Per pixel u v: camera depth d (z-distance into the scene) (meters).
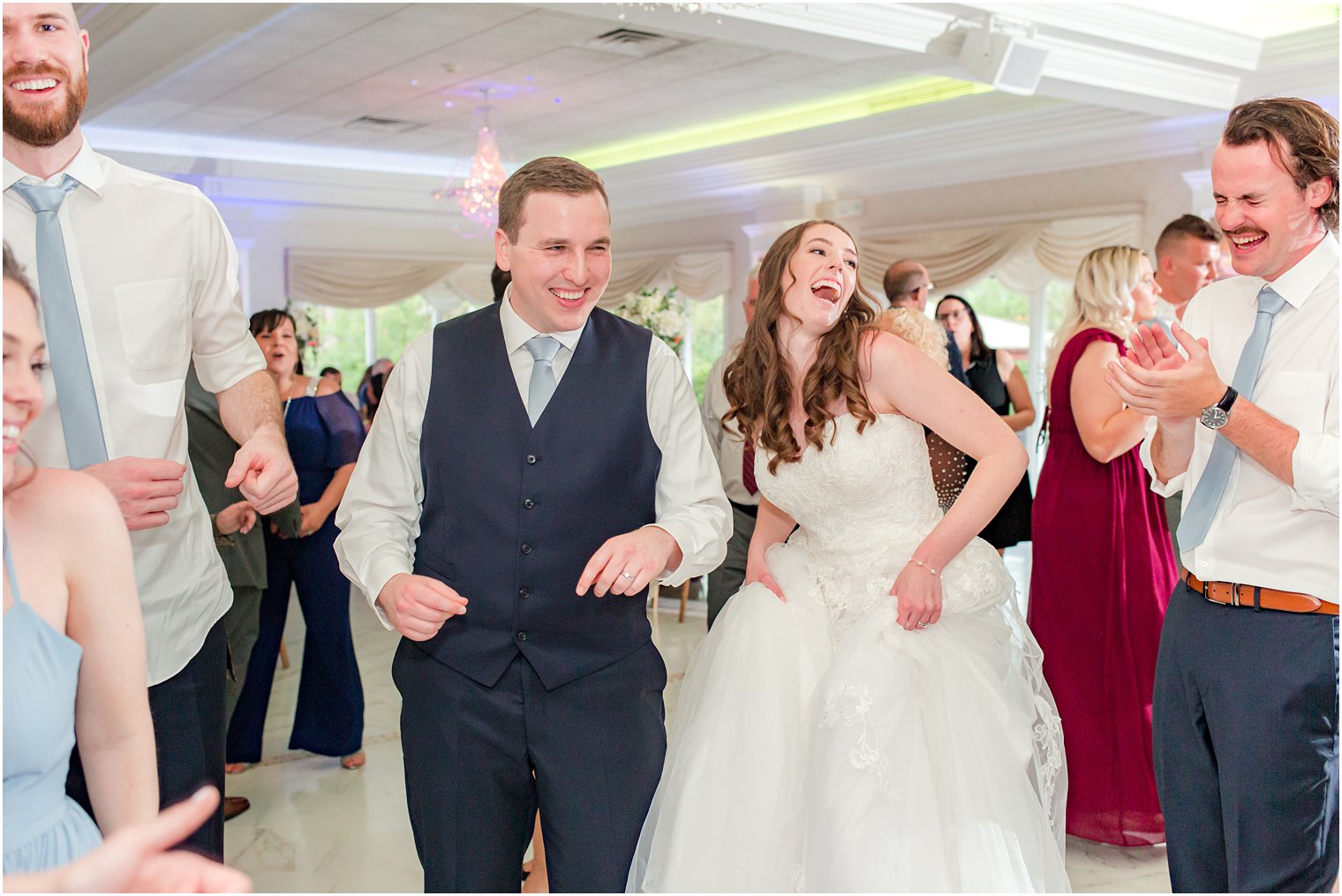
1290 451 1.82
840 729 2.02
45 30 1.72
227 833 3.44
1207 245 3.49
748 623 2.31
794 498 2.34
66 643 1.31
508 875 2.00
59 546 1.36
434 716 1.96
